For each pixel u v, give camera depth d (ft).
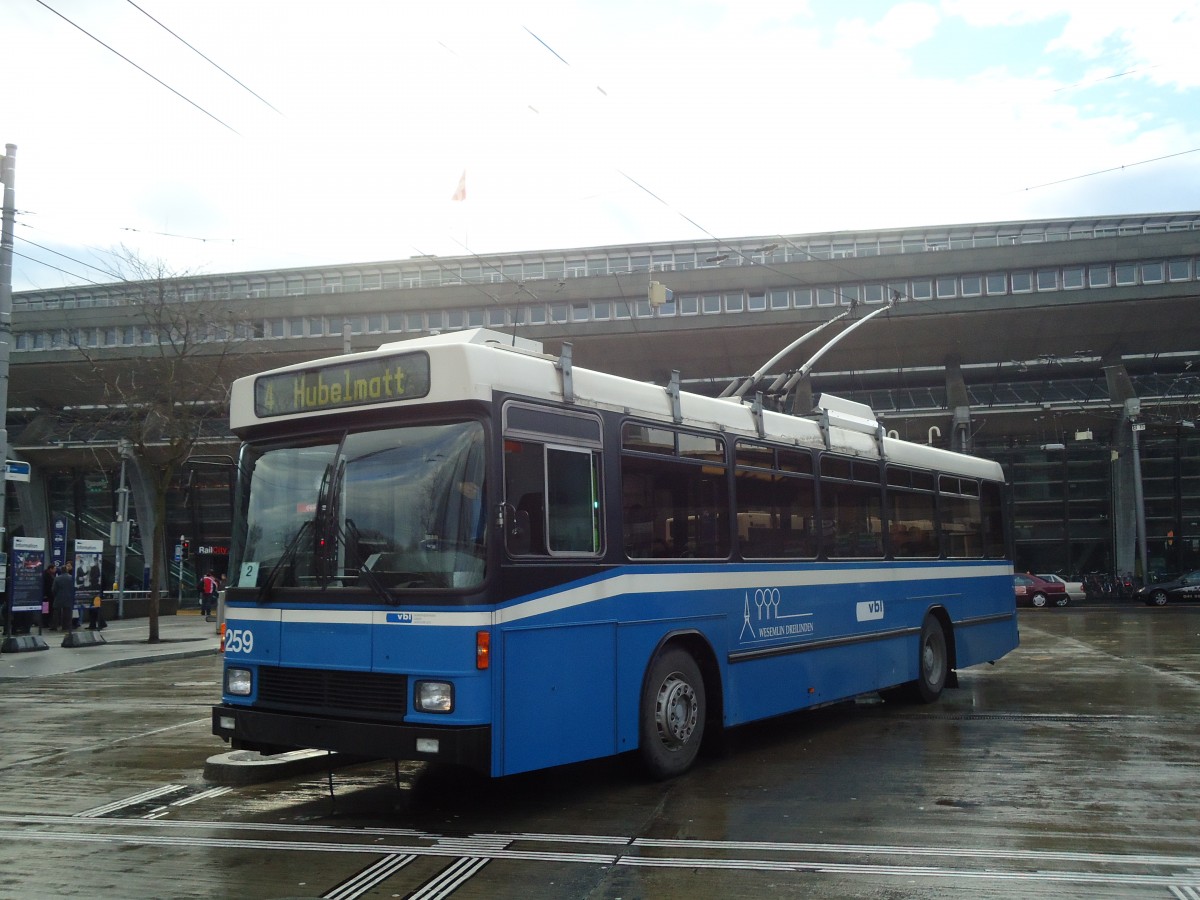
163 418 90.43
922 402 167.73
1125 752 29.78
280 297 164.86
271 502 23.73
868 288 155.33
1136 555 156.56
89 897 16.78
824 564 33.47
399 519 21.66
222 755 28.45
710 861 18.71
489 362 21.75
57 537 99.66
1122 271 151.74
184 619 125.29
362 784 26.25
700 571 27.37
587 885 17.28
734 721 28.37
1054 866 18.33
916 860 18.74
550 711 21.97
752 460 30.48
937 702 41.22
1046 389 168.04
